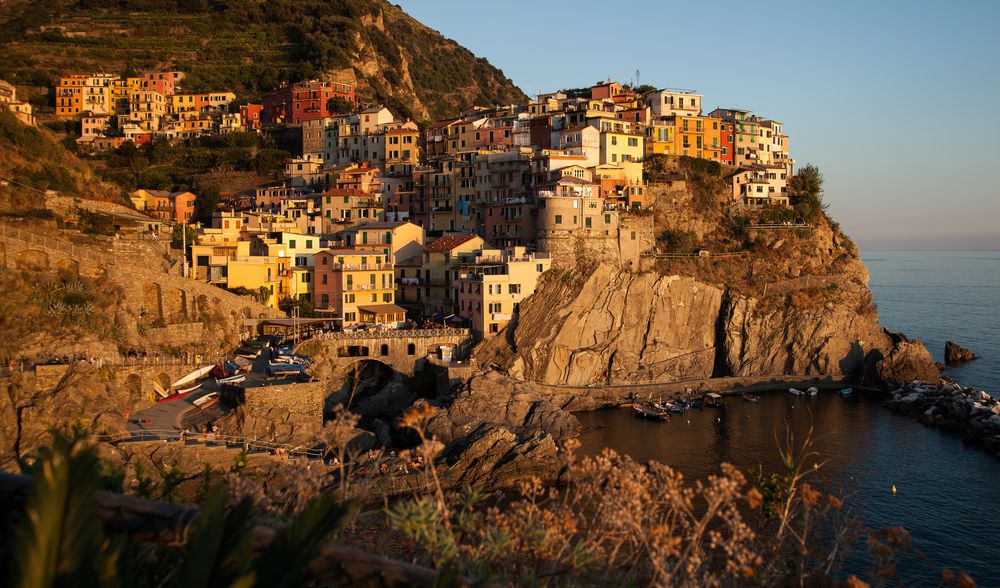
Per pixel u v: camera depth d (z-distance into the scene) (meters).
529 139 163.62
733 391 122.56
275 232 127.44
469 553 16.08
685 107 175.38
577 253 126.94
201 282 100.81
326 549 10.88
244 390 80.25
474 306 117.56
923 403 109.81
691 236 143.00
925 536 64.38
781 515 22.42
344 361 104.44
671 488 18.67
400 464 57.59
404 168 171.62
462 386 99.94
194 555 9.72
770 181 160.38
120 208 118.88
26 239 84.31
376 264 122.25
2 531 10.43
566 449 19.61
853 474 80.56
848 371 130.25
